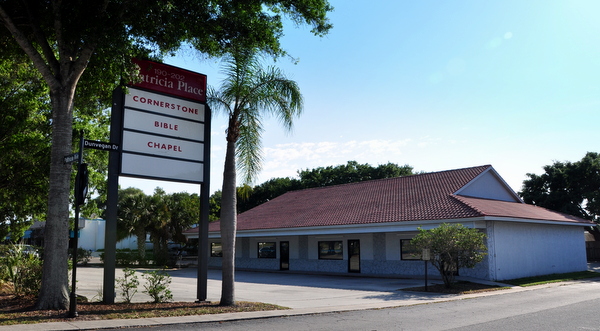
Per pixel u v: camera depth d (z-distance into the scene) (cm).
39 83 1625
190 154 1416
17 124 1508
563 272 2641
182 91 1424
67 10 1188
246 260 3384
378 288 1848
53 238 1134
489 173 2827
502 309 1245
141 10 1197
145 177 1311
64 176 1162
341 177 5619
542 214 2652
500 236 2184
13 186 1541
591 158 4075
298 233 2764
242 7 1347
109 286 1241
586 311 1188
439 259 1831
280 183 5781
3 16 1150
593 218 4041
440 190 2614
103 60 1316
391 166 5581
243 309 1211
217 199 5644
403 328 955
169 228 3953
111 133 1273
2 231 1816
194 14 1308
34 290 1257
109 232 1248
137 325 948
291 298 1544
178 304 1287
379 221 2375
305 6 1396
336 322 1042
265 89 1324
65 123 1178
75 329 874
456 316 1123
